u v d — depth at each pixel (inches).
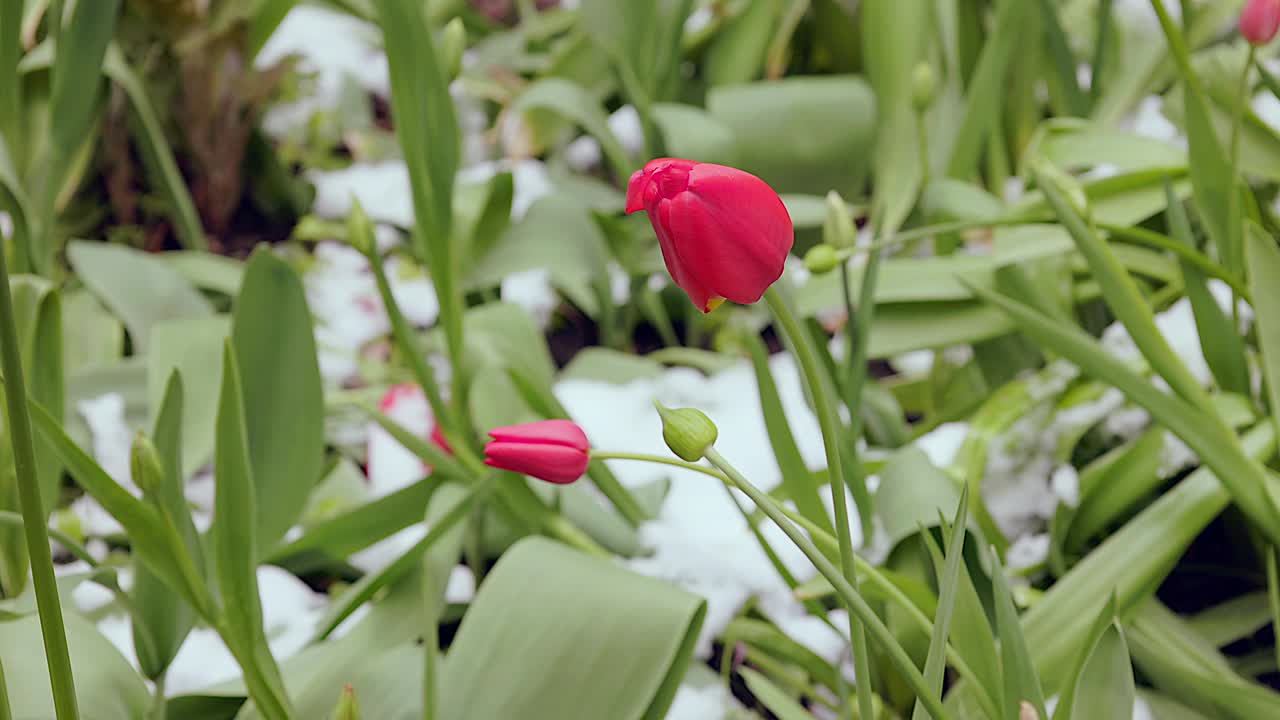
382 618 50.6
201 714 49.4
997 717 42.6
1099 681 42.5
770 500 37.7
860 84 80.8
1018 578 54.3
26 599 48.4
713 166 36.4
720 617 53.3
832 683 52.6
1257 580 56.2
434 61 49.4
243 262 84.9
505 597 46.9
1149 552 49.8
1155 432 53.6
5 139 63.2
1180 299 60.7
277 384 48.4
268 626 54.0
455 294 52.4
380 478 61.9
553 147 91.0
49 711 45.2
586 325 85.4
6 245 65.6
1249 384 53.1
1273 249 50.3
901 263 62.4
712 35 91.0
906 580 49.8
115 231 85.8
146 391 64.3
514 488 52.9
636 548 55.4
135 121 79.7
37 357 48.4
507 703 45.4
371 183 84.2
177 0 79.4
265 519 49.6
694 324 80.5
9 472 49.6
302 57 85.2
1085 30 80.7
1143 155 59.7
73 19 56.7
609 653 45.2
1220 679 47.9
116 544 61.7
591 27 74.7
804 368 38.5
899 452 53.5
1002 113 79.7
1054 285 61.8
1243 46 64.0
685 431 37.7
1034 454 55.6
